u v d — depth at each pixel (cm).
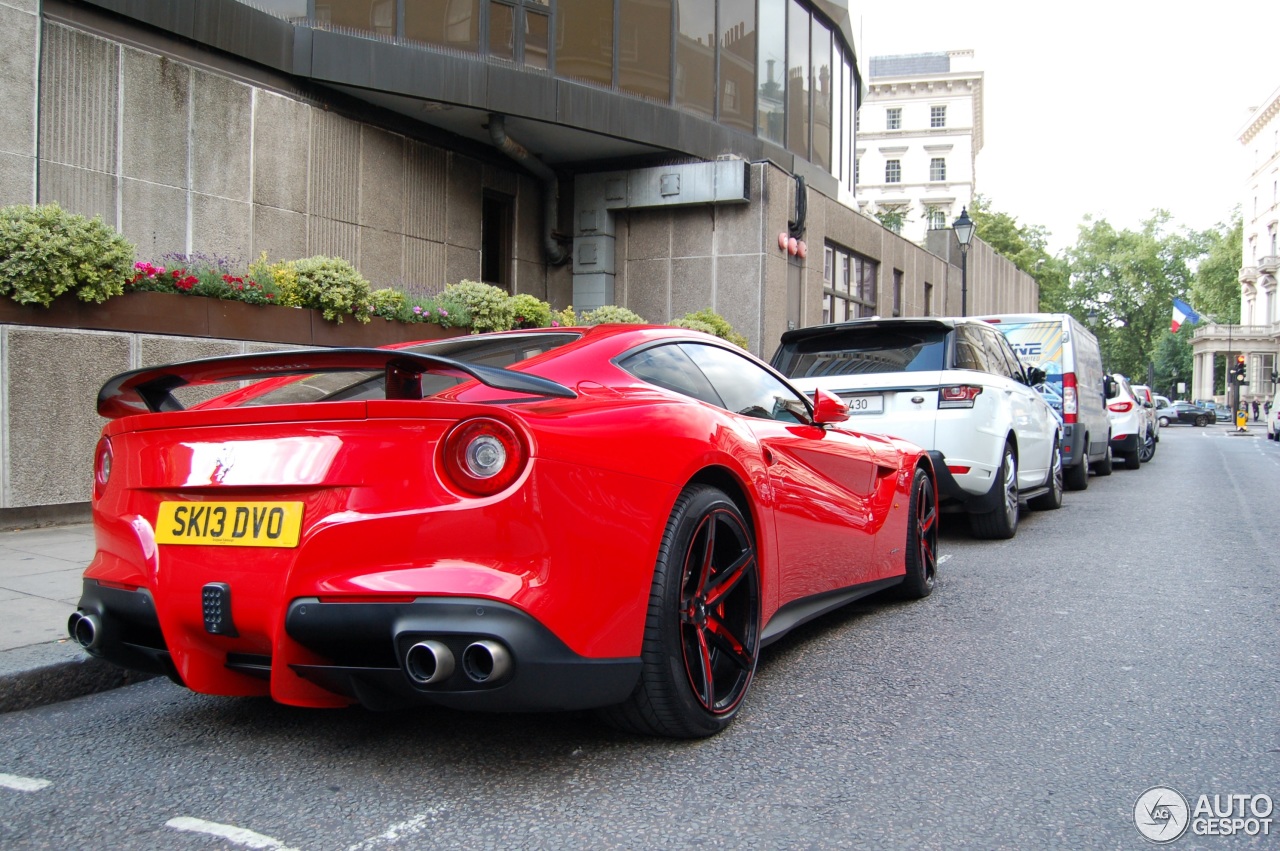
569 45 1293
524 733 309
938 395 659
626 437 276
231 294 754
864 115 7375
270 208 1034
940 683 365
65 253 641
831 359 709
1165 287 9350
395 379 260
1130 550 682
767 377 412
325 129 1098
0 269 621
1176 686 360
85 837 238
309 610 246
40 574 509
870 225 1922
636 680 274
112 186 891
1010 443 736
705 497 303
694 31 1455
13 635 388
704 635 304
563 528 249
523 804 254
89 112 871
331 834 237
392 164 1188
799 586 376
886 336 706
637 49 1371
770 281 1438
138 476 283
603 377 314
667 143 1385
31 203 787
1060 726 316
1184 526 816
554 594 245
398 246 1198
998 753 292
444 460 243
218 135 980
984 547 697
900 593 516
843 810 250
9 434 633
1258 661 393
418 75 1124
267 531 256
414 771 278
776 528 352
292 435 257
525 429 248
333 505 248
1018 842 233
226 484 262
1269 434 3488
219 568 262
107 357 679
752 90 1573
